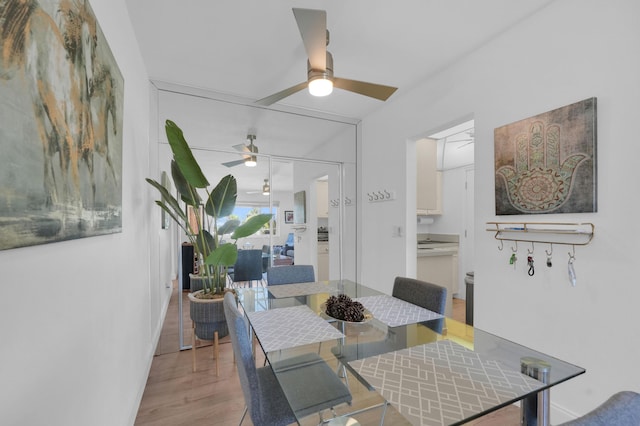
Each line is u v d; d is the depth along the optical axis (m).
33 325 0.69
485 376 0.96
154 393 1.98
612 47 1.43
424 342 1.23
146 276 2.27
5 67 0.56
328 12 1.77
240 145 3.11
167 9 1.74
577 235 1.55
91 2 1.09
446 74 2.40
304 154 3.44
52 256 0.78
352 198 3.70
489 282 2.02
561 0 1.63
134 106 1.92
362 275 3.54
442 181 4.68
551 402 1.65
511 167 1.87
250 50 2.18
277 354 1.16
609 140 1.43
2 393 0.58
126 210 1.63
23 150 0.62
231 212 2.61
